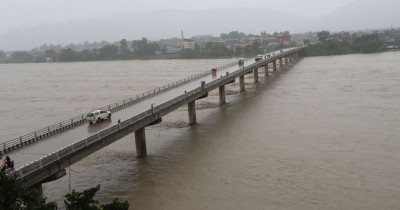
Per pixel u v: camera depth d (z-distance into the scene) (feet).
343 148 173.58
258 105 284.00
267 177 145.38
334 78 409.69
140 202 130.31
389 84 347.77
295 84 380.17
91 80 532.32
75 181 151.12
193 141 198.29
